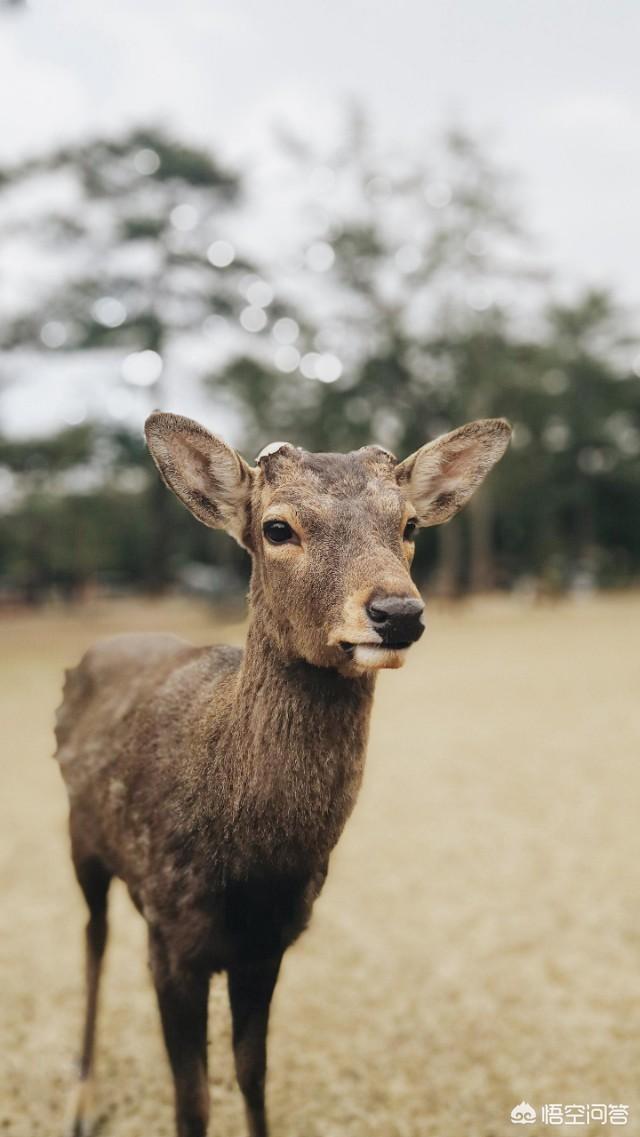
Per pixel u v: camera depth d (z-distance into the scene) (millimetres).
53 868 2270
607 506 16531
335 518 888
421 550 14578
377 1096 1325
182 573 16359
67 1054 1433
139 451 9773
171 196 9664
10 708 4520
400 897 2051
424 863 2252
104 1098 1329
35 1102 1317
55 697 4844
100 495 12906
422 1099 1316
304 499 902
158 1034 1493
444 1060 1414
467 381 10742
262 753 905
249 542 1009
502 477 13953
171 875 963
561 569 14695
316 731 900
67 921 1950
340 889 2104
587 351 15250
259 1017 1001
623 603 11734
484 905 1995
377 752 3434
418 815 2635
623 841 2357
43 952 1794
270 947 957
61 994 1620
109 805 1100
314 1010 1567
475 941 1822
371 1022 1528
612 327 15297
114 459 9734
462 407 10836
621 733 3613
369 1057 1424
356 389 10906
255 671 930
